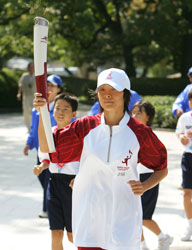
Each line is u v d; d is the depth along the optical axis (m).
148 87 25.05
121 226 3.45
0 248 5.42
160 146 3.53
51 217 4.77
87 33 26.58
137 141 3.45
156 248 5.39
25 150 6.58
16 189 8.07
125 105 3.52
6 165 10.02
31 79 14.55
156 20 23.53
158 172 3.60
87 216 3.50
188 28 26.27
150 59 28.69
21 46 23.52
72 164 4.76
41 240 5.70
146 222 5.20
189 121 5.80
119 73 3.42
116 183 3.46
